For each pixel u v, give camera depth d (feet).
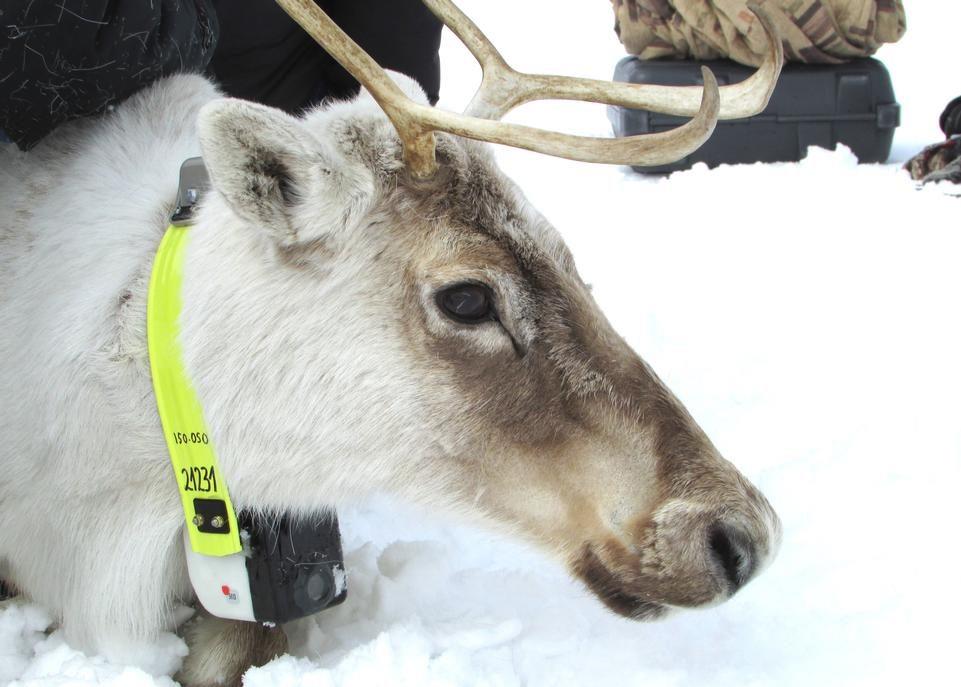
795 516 4.17
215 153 3.06
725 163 8.80
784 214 7.45
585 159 3.13
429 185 3.31
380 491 3.47
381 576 3.79
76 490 3.49
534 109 10.75
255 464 3.42
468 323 3.29
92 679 3.36
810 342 5.54
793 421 4.82
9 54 3.46
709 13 8.68
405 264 3.30
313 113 3.59
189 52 3.88
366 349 3.33
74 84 3.59
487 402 3.32
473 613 3.70
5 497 3.59
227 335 3.36
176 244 3.44
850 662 3.46
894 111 8.59
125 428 3.44
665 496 3.24
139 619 3.51
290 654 3.65
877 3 8.75
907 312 5.78
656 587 3.26
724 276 6.45
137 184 3.63
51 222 3.63
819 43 8.65
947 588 3.71
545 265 3.31
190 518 3.43
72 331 3.45
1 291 3.65
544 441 3.31
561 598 3.81
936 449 4.49
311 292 3.33
